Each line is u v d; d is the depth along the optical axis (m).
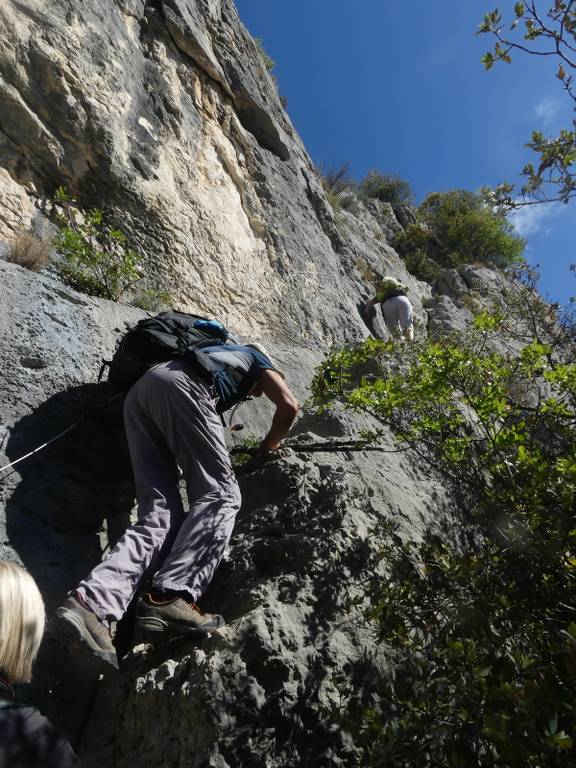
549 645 2.30
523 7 3.24
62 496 3.16
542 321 5.28
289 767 2.24
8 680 1.63
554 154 3.27
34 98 6.13
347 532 3.01
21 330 3.66
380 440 4.07
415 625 2.65
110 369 3.33
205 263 7.09
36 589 1.73
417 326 11.45
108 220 6.39
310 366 5.83
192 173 7.50
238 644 2.42
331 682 2.48
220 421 3.07
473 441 3.29
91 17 6.98
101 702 2.56
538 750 1.79
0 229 5.52
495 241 15.95
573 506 2.67
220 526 2.76
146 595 2.53
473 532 3.74
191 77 8.11
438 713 2.17
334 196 12.98
